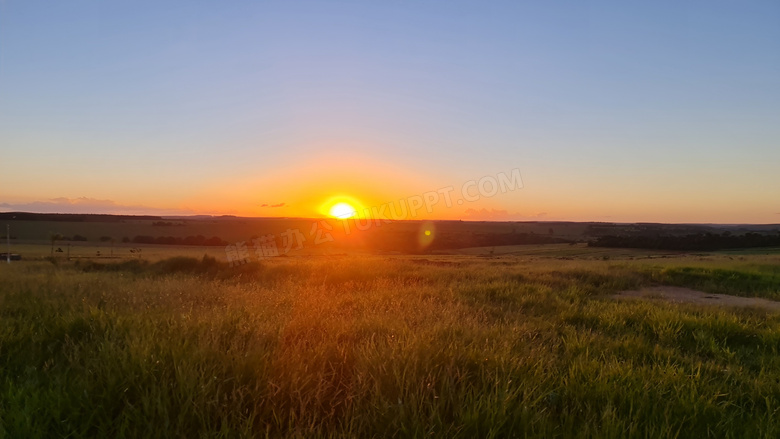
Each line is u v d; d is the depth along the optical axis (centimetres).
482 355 365
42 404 254
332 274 1288
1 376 307
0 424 229
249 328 445
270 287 1104
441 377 305
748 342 589
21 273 1409
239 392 261
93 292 777
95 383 279
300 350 372
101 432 230
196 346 348
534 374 330
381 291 923
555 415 279
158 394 249
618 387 320
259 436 236
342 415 264
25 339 393
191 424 240
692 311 801
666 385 342
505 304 815
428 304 720
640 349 474
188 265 1795
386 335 448
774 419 297
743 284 1423
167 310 595
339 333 457
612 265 2034
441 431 237
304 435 229
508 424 255
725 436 266
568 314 700
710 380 381
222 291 895
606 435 243
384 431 241
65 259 3672
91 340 395
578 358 396
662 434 250
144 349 326
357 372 322
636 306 798
